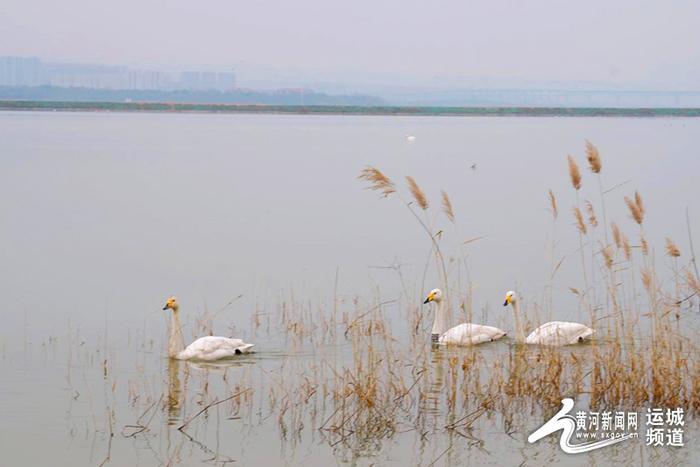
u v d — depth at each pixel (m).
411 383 21.38
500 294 30.73
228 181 63.22
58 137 110.38
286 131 138.25
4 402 20.27
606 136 126.69
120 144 98.69
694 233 42.28
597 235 41.88
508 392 19.94
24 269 34.56
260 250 38.28
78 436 18.31
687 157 85.00
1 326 26.81
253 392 20.77
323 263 35.50
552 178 65.62
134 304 29.61
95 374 22.41
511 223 45.44
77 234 42.09
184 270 34.47
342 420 18.69
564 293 30.69
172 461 17.16
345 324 26.47
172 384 21.69
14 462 17.03
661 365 19.55
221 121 187.88
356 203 52.84
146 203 52.38
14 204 51.06
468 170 71.31
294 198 54.78
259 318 27.75
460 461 17.14
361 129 150.25
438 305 25.48
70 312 28.55
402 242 40.16
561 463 17.02
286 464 17.03
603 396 19.55
